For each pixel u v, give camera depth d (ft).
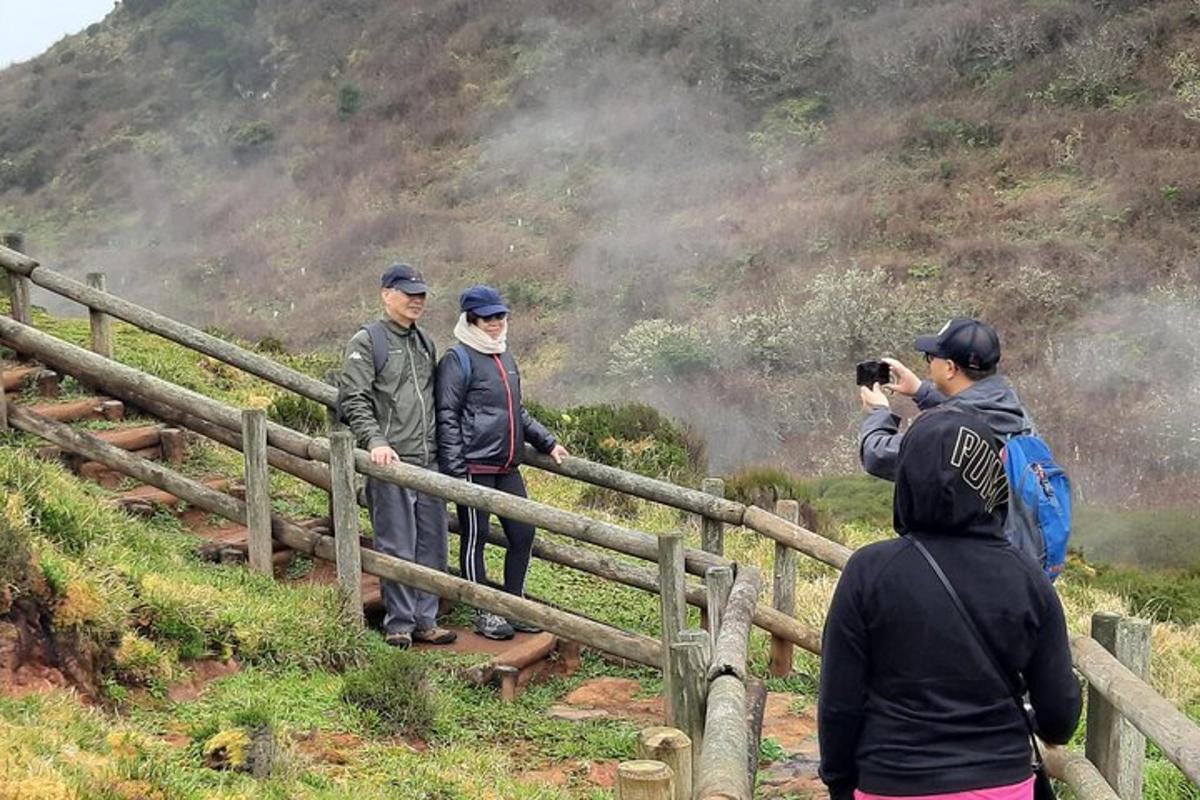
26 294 29.58
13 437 24.58
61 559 17.48
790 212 128.98
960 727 8.81
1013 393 14.94
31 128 214.90
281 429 22.97
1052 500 14.11
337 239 155.22
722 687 12.59
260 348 49.67
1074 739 20.79
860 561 9.13
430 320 127.75
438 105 184.55
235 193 179.11
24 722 13.83
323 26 215.51
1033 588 9.00
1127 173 113.19
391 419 22.16
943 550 9.00
